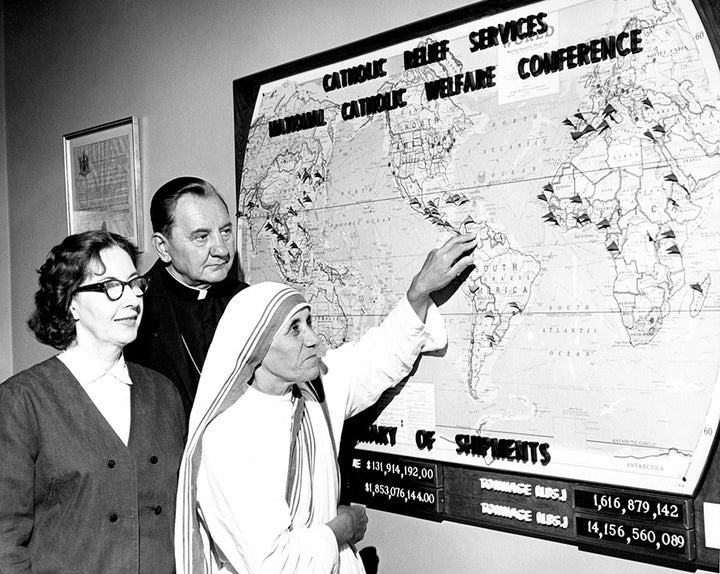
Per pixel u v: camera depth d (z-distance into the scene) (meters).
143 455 1.75
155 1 2.71
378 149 2.06
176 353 2.10
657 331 1.58
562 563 1.76
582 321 1.69
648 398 1.59
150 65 2.74
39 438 1.65
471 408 1.88
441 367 1.94
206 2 2.54
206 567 1.72
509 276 1.80
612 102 1.64
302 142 2.25
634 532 1.61
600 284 1.66
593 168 1.67
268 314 1.64
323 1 2.20
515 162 1.79
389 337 1.91
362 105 2.09
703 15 1.51
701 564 1.54
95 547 1.65
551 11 1.72
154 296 2.14
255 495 1.58
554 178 1.73
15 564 1.58
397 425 2.05
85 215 3.03
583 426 1.69
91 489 1.66
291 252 2.29
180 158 2.66
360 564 1.81
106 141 2.92
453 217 1.91
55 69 3.12
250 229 2.40
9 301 3.39
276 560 1.53
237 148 2.43
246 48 2.43
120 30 2.84
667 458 1.57
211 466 1.61
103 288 1.71
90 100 2.99
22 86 3.28
